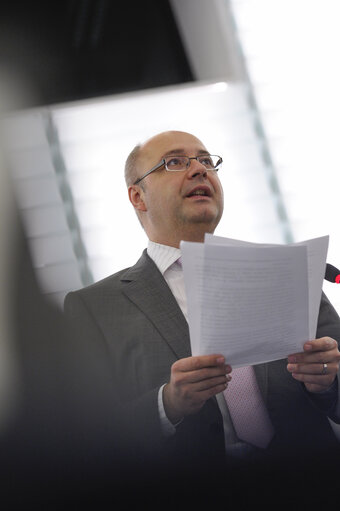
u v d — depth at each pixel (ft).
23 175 13.87
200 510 4.54
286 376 6.62
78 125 14.75
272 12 15.90
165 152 8.11
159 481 4.67
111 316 6.85
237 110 15.20
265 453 6.16
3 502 4.55
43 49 12.79
